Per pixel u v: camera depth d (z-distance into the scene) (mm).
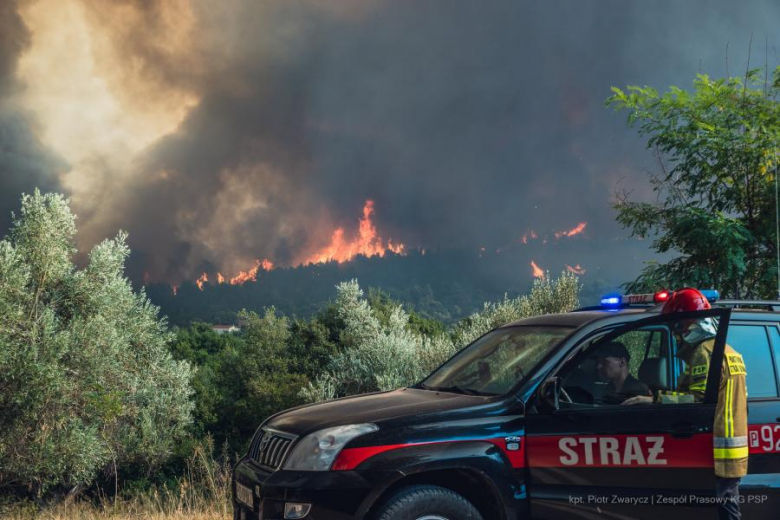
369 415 4105
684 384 4180
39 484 17328
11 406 16609
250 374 38562
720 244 8555
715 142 8938
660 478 4035
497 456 3967
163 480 21469
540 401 4082
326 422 4102
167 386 22094
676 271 9422
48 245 18406
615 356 4340
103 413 17781
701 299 4180
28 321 17562
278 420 4562
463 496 4039
